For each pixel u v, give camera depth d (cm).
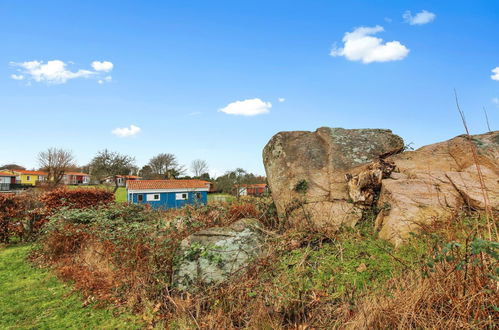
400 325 291
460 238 399
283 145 802
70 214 879
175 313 442
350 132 794
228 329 376
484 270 285
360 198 635
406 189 574
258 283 436
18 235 1064
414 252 423
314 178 723
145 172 5731
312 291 391
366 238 531
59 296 548
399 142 752
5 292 573
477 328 262
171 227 679
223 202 989
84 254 723
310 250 505
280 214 730
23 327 439
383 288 359
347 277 416
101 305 498
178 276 500
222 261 500
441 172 604
